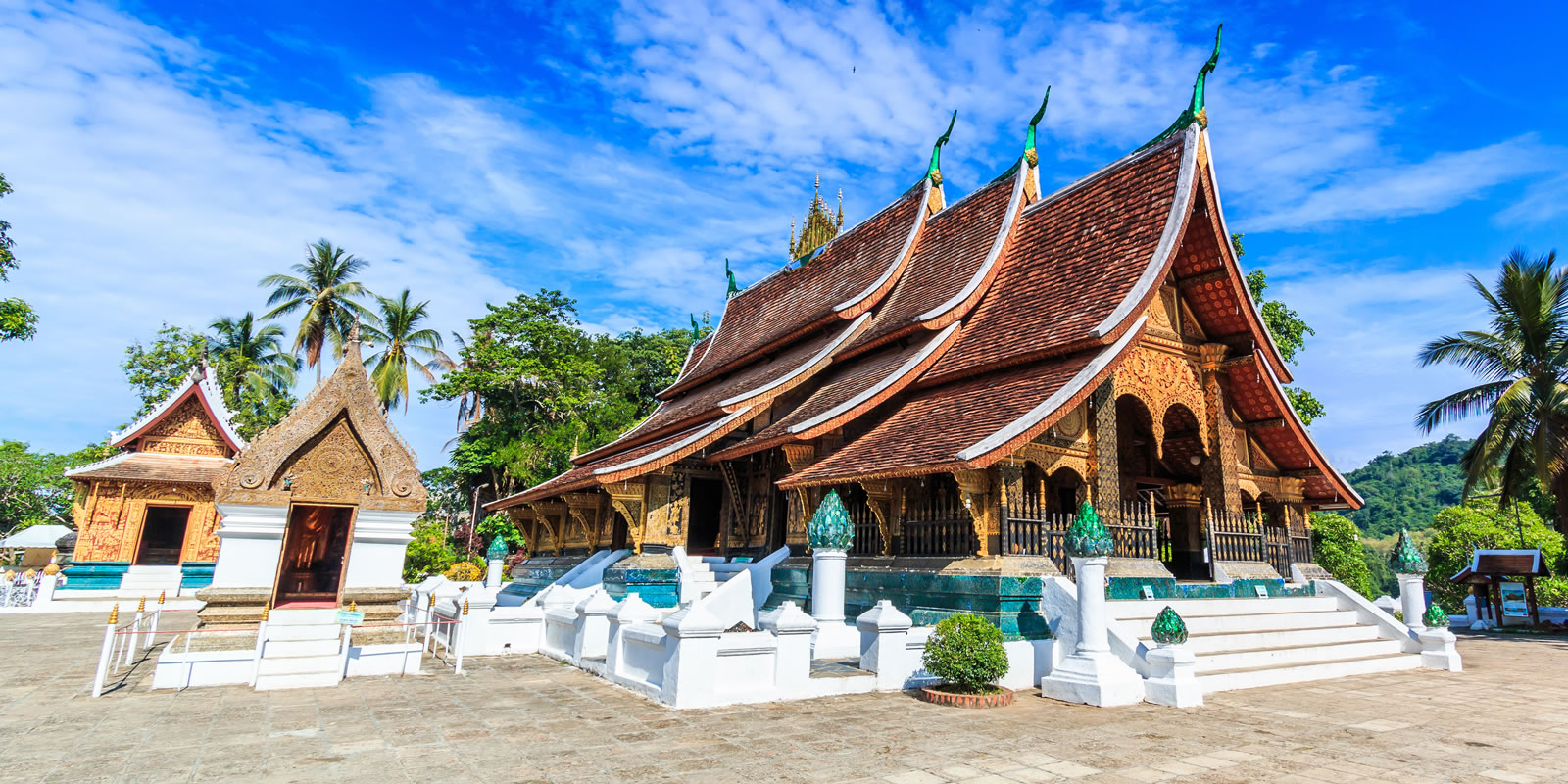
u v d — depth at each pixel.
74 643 13.51
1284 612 13.05
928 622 10.95
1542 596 28.77
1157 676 8.95
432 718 7.32
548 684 9.32
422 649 9.92
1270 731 7.48
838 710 8.06
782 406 16.89
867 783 5.58
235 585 8.97
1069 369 11.74
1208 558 13.18
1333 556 29.39
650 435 20.08
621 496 15.25
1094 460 12.17
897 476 11.35
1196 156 13.27
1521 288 22.47
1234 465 13.98
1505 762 6.48
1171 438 15.66
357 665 9.48
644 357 47.00
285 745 6.27
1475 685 10.65
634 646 9.38
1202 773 6.00
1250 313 13.98
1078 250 14.26
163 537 24.81
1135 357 13.12
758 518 16.64
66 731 6.62
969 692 8.61
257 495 9.11
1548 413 21.44
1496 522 35.62
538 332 37.38
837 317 16.91
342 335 41.66
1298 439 15.03
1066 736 7.09
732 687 8.31
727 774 5.71
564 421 36.91
